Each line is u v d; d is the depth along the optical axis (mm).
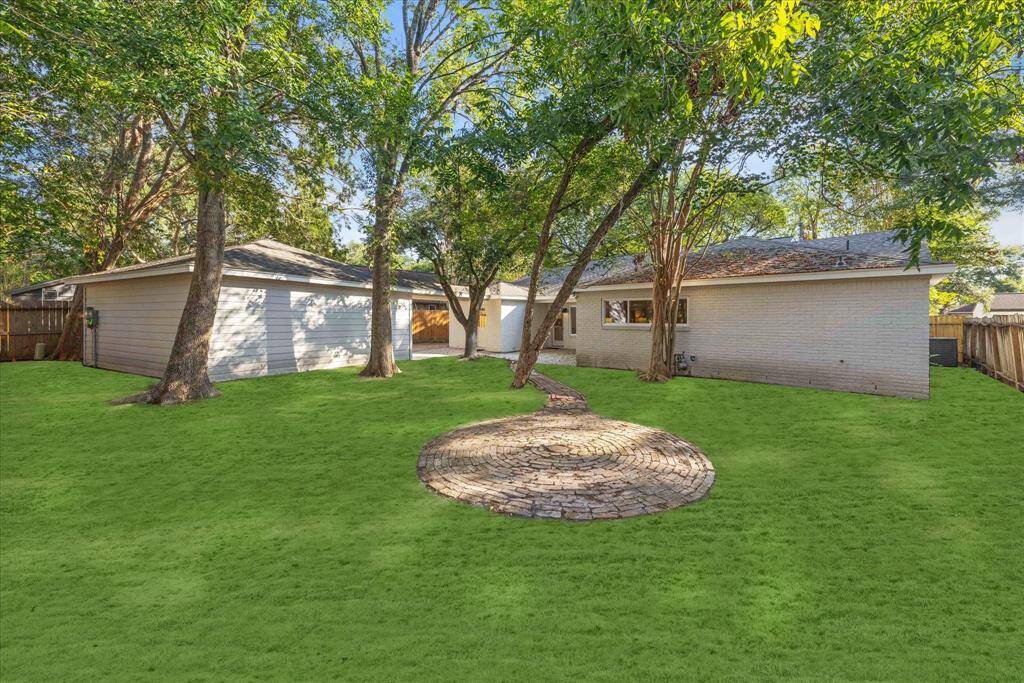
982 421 6734
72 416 7422
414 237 14281
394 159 11586
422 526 3512
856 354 9484
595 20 6082
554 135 8516
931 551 3049
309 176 11055
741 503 3896
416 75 12656
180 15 6324
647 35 5535
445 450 5516
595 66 6559
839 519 3557
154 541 3248
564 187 9734
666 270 11164
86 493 4145
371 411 7871
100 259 15570
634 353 13539
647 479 4492
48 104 10141
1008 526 3398
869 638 2219
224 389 10172
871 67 5578
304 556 3047
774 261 11273
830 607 2467
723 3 4867
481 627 2330
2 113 8555
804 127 6891
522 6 9070
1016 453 5188
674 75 5547
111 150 15883
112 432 6395
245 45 8469
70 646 2180
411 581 2754
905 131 5238
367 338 15188
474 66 14211
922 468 4711
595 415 7520
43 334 16625
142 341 12352
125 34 5855
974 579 2719
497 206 11961
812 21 3545
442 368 14117
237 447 5672
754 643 2193
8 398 8984
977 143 4750
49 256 13320
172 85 6324
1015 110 4629
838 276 9477
